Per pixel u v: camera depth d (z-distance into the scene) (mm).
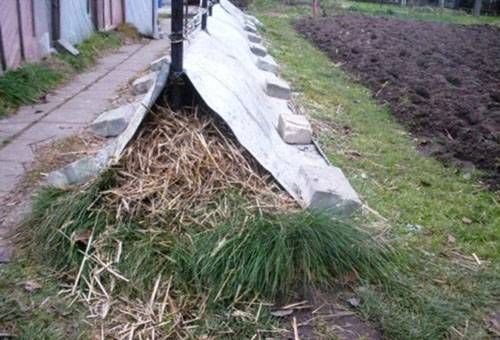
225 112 3494
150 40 11641
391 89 7793
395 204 3891
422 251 3264
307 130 4820
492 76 9422
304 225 2898
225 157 3402
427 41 13398
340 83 8219
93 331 2496
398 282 2875
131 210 3031
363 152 4984
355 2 25703
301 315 2668
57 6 8188
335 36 13586
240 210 3057
